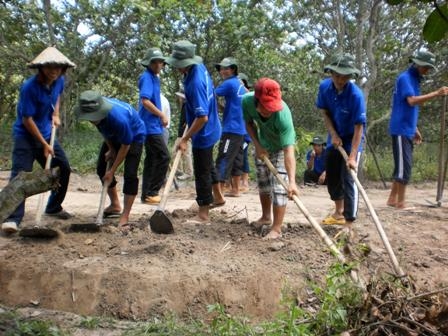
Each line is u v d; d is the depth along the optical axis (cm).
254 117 536
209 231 580
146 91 719
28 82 588
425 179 1239
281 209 549
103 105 563
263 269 480
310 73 1382
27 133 607
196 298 454
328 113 608
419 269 520
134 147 603
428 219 688
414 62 718
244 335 394
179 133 819
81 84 1334
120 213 680
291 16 1266
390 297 402
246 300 456
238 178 872
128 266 481
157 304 449
